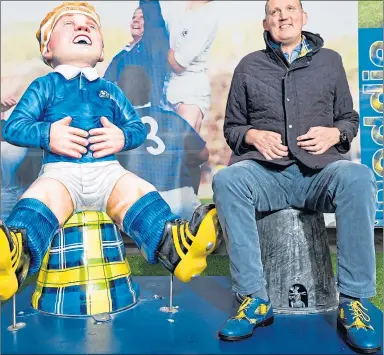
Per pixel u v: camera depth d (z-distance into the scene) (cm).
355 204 159
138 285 210
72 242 186
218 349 153
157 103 293
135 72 291
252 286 164
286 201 187
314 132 180
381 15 288
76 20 193
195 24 290
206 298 204
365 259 159
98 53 196
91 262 185
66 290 183
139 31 290
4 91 285
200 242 173
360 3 287
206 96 294
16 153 289
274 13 193
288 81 187
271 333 166
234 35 290
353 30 287
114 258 191
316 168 176
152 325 173
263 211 184
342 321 162
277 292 186
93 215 190
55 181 179
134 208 184
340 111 197
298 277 187
